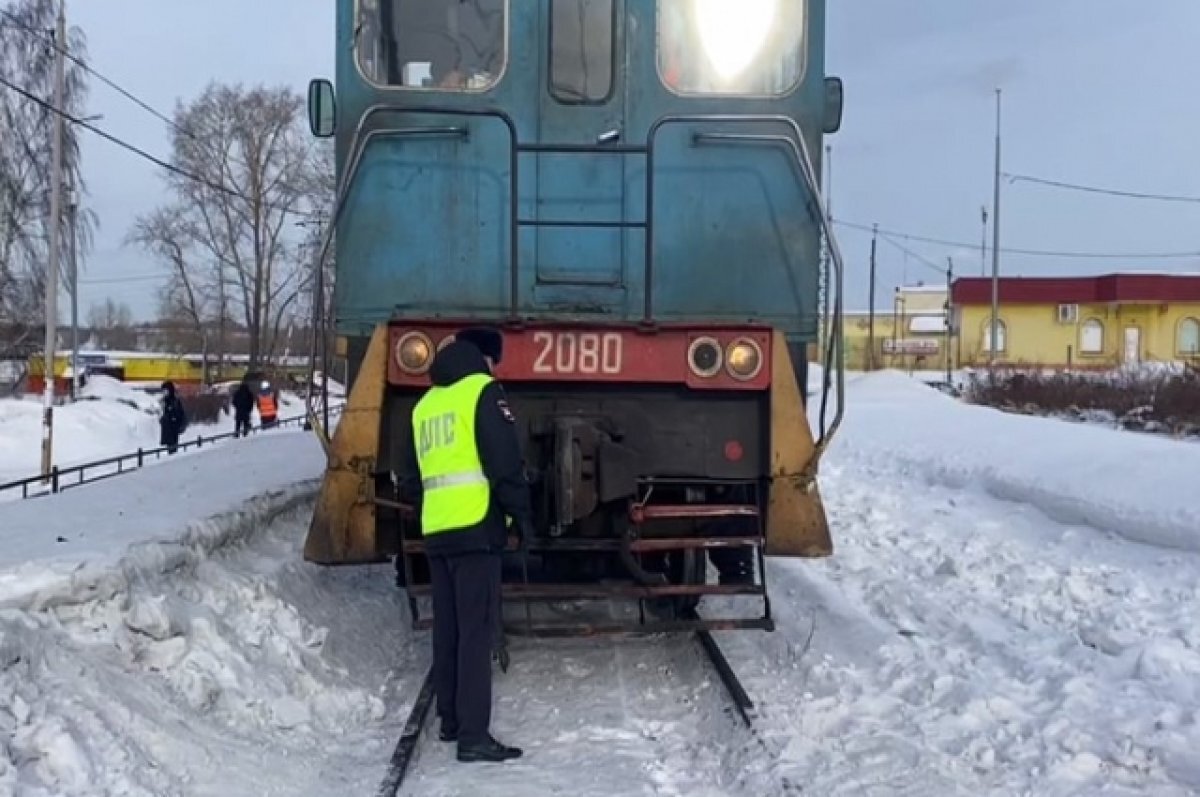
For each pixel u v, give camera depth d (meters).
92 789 4.63
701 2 6.96
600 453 6.35
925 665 6.83
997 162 48.50
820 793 5.04
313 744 5.89
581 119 6.91
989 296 64.81
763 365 6.46
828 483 16.28
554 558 7.14
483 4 6.90
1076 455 14.37
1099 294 62.19
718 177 6.94
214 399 42.38
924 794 5.01
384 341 6.39
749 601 8.73
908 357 69.94
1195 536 9.77
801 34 7.02
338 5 6.88
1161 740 5.47
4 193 39.03
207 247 63.25
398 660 7.50
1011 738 5.69
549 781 5.42
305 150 61.78
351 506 6.37
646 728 6.19
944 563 9.84
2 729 4.67
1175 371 30.12
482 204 6.86
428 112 6.70
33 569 6.00
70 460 27.00
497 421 5.80
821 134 7.04
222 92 61.62
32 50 38.16
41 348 42.06
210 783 5.07
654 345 6.44
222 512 8.50
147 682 5.74
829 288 6.79
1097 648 7.23
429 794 5.25
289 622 7.15
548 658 7.45
